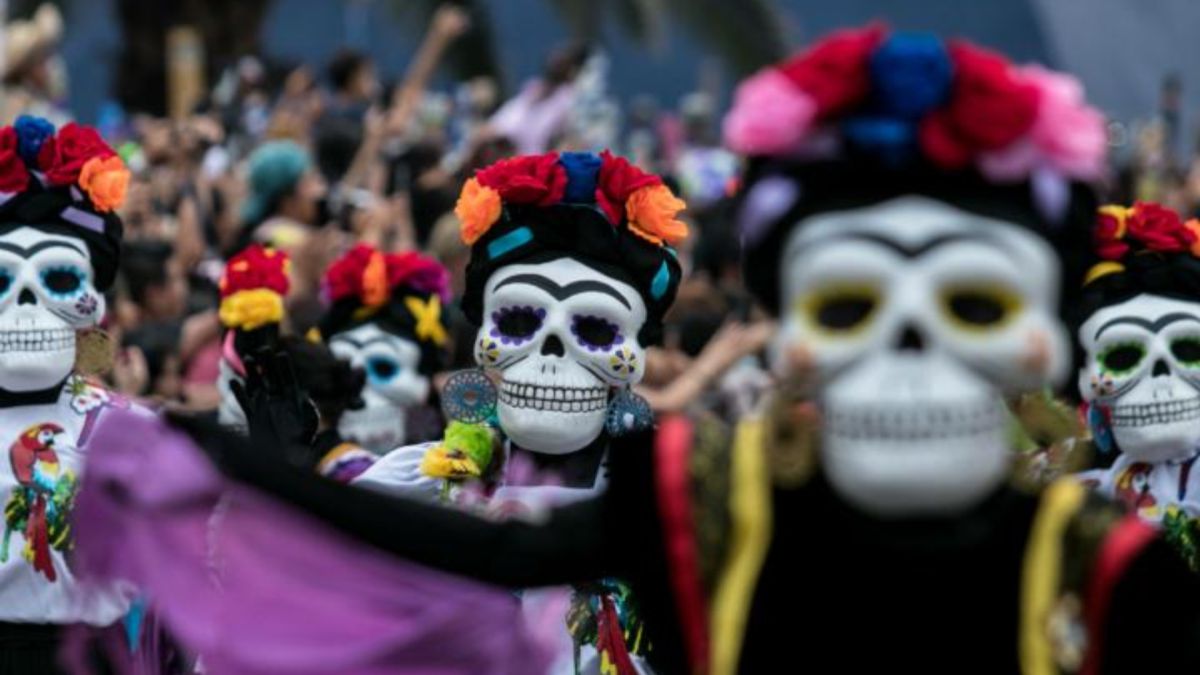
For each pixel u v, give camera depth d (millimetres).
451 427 15891
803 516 9328
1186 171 41969
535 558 9539
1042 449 10445
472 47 49469
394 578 9703
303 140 33000
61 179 17172
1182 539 16828
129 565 10086
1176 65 43906
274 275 18734
